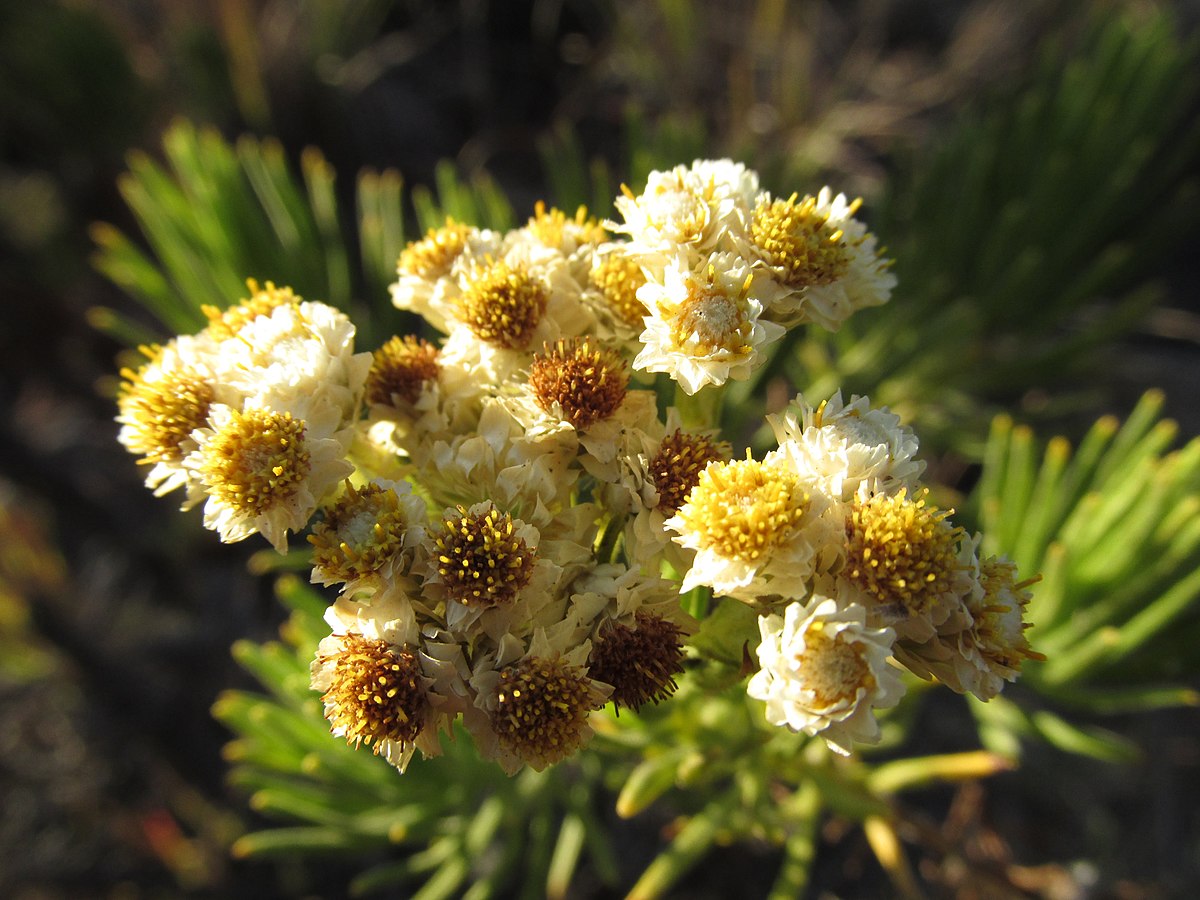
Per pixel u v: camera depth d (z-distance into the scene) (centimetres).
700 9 23
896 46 25
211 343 8
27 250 24
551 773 11
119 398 9
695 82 23
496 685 7
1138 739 17
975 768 10
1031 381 15
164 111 24
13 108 23
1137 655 11
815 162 20
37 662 23
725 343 7
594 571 7
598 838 11
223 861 21
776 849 15
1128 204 15
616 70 24
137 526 23
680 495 7
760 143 21
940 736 16
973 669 7
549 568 7
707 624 8
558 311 8
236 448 7
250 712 10
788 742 9
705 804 11
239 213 12
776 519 7
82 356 25
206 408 8
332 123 24
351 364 8
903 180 15
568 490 8
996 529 11
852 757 10
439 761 11
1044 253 15
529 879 11
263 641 21
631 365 8
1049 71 16
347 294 13
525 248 8
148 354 9
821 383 13
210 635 22
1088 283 14
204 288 12
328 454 8
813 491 7
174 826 22
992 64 23
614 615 7
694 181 8
